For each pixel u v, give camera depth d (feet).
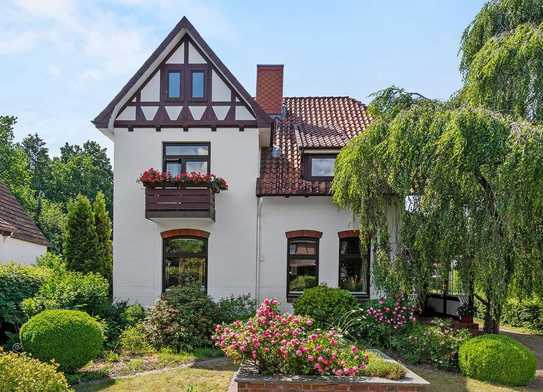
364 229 42.34
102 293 41.98
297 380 25.70
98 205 68.95
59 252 115.14
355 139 41.24
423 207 36.70
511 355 30.50
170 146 50.26
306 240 50.24
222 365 34.22
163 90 50.06
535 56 35.99
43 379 21.03
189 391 25.25
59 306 37.22
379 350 35.40
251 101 48.93
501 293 32.91
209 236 49.49
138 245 49.32
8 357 21.42
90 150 177.99
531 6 41.29
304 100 64.64
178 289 42.78
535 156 30.55
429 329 36.45
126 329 40.81
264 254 49.62
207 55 49.62
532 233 33.24
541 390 29.58
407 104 40.88
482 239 33.22
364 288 49.52
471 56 44.39
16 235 52.54
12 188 117.08
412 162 35.76
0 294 36.88
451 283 37.65
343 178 41.86
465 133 32.76
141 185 49.55
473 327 43.73
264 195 49.08
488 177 32.71
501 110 37.81
